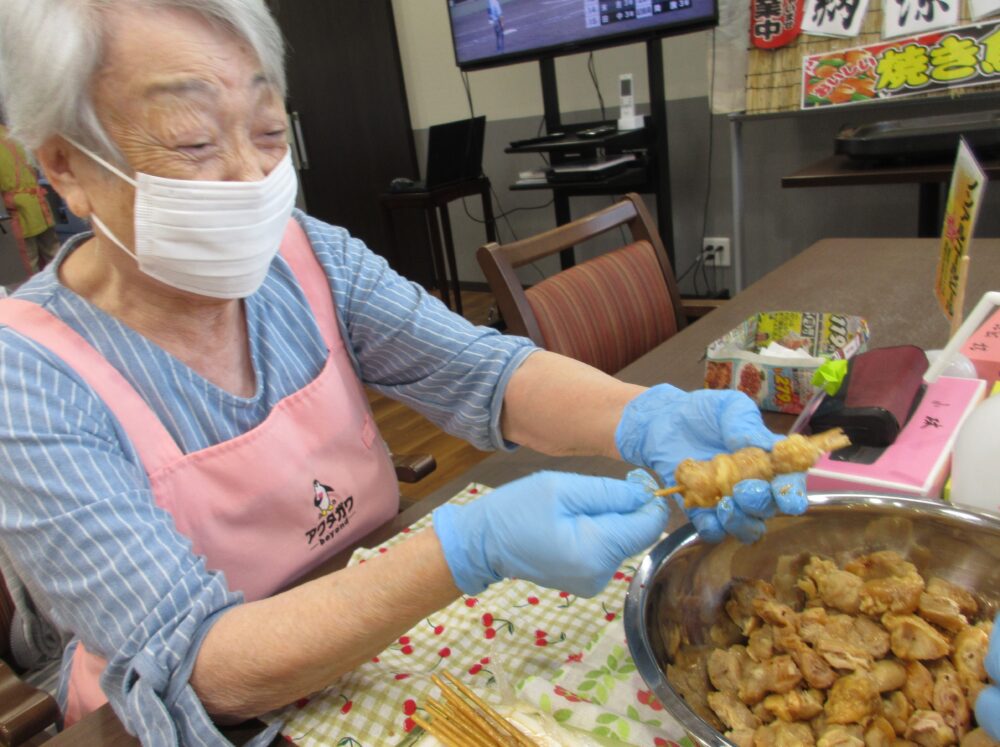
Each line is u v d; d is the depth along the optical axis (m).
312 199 4.88
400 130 4.25
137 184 0.67
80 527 0.64
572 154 3.23
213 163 0.68
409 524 0.94
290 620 0.64
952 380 0.89
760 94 2.73
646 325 1.56
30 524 0.65
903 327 1.21
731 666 0.64
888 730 0.57
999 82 2.36
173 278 0.74
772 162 3.19
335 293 0.97
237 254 0.74
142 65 0.61
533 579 0.59
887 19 2.44
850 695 0.58
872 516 0.68
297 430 0.87
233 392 0.86
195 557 0.70
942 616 0.62
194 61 0.63
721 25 2.72
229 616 0.66
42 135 0.65
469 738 0.60
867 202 3.05
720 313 1.40
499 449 0.98
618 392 0.86
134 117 0.63
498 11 3.13
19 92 0.63
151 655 0.63
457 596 0.63
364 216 4.70
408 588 0.62
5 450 0.65
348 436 0.92
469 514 0.62
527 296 1.36
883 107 2.74
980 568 0.65
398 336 0.97
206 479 0.79
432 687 0.68
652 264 1.59
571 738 0.59
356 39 4.16
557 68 3.65
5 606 1.01
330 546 0.91
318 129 4.61
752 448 0.63
